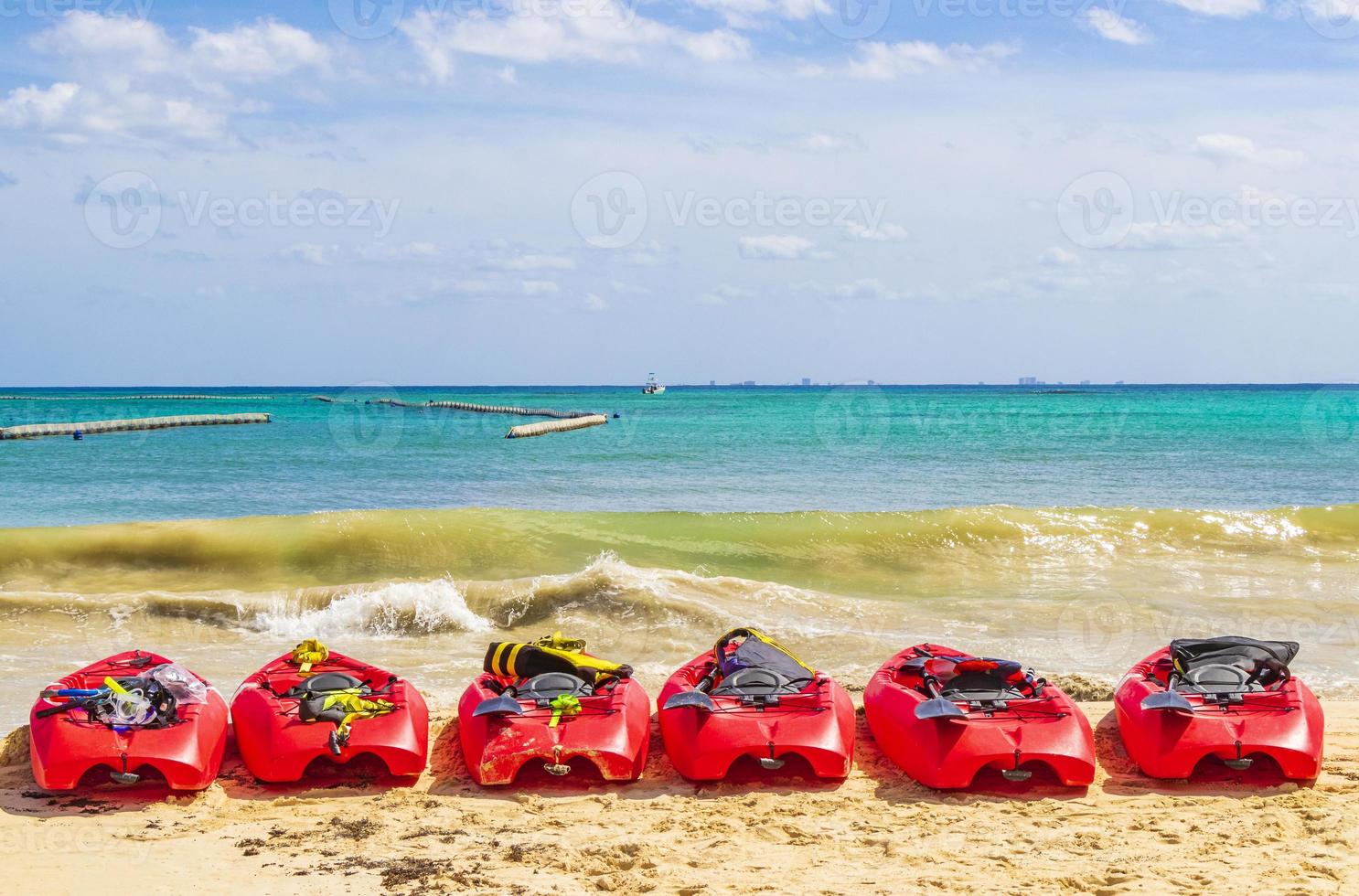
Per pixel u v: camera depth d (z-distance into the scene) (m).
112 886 6.07
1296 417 76.25
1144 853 6.43
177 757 7.55
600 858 6.46
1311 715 7.95
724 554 18.33
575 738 7.81
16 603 14.44
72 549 17.67
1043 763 8.25
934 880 6.02
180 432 63.12
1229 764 7.70
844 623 14.11
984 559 18.27
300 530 18.55
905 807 7.45
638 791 7.90
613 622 14.22
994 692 8.50
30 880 6.14
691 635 13.74
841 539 18.86
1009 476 33.06
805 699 8.18
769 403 118.44
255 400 134.62
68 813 7.37
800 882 6.02
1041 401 123.12
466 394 184.50
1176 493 28.84
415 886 6.04
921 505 26.47
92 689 8.29
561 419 74.75
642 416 83.25
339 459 41.66
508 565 17.88
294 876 6.21
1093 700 10.68
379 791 7.91
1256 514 20.02
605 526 19.52
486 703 7.96
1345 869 6.05
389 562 17.97
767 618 14.27
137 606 14.53
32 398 157.62
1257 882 5.86
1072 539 18.95
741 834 6.92
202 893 5.96
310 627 14.27
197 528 18.45
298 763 7.73
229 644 13.53
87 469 37.66
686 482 31.88
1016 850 6.53
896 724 8.30
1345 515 19.95
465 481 32.53
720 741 7.76
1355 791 7.63
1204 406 103.38
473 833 6.98
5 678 11.60
